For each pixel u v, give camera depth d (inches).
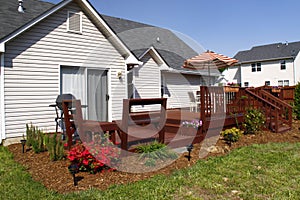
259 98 329.1
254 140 271.3
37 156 204.2
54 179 155.0
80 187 143.2
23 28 269.1
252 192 137.9
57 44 309.1
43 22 296.5
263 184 148.8
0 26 269.6
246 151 222.1
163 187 143.2
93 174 162.9
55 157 190.1
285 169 174.6
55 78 307.7
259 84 1179.3
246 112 315.3
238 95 327.6
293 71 1083.3
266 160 194.4
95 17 336.8
